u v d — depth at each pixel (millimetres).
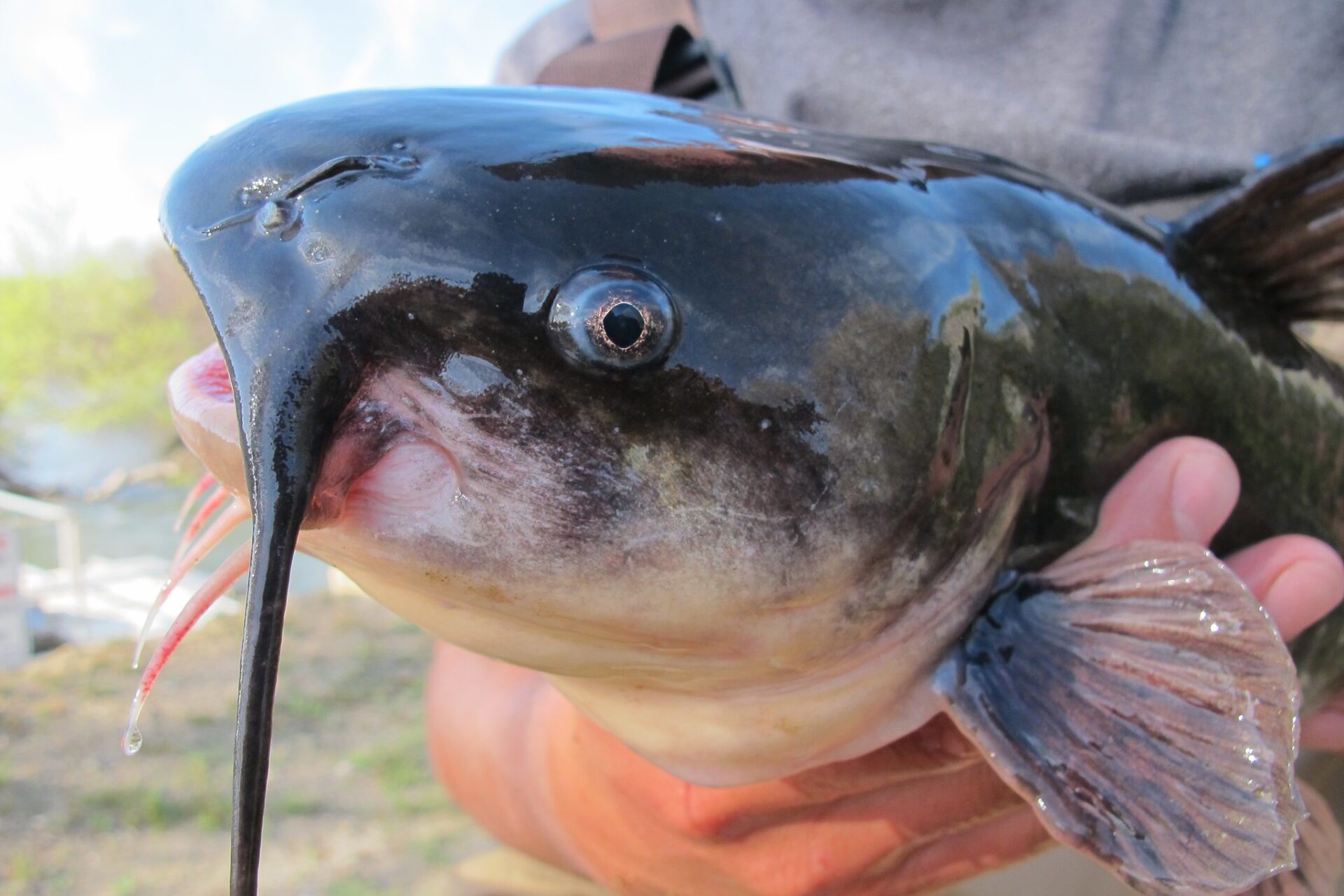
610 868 404
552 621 263
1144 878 278
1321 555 332
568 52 528
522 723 440
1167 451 316
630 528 252
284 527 230
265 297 237
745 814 358
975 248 291
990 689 302
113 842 1142
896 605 286
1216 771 283
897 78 475
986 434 289
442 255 239
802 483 262
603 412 247
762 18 509
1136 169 447
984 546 298
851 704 300
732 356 254
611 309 243
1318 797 441
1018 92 467
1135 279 321
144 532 3289
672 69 537
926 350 274
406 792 1245
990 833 369
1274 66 460
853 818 354
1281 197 333
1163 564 298
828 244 267
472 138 252
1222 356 340
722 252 256
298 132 252
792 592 268
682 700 298
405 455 245
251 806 229
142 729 1451
